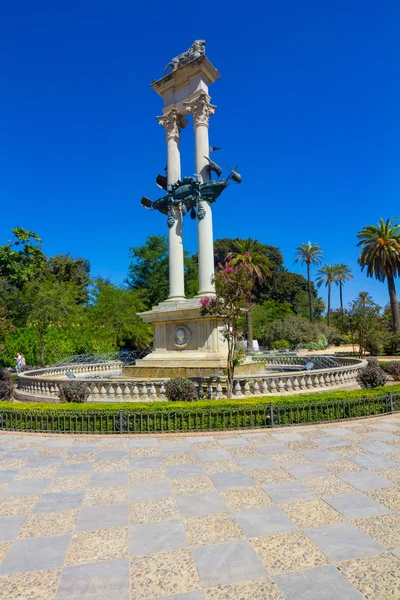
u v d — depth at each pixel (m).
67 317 31.73
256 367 16.47
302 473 5.86
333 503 4.82
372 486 5.30
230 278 11.62
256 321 53.41
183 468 6.28
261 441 7.68
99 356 31.92
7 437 8.55
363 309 38.44
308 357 22.30
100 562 3.72
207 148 17.61
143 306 38.62
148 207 18.81
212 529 4.28
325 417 9.27
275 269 72.31
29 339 30.36
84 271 64.94
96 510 4.83
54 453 7.31
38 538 4.20
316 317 78.44
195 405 9.10
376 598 3.11
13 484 5.76
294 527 4.27
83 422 8.83
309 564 3.59
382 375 12.75
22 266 29.25
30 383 14.65
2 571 3.62
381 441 7.42
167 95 19.27
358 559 3.64
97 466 6.50
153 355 16.80
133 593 3.26
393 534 4.06
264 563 3.62
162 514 4.68
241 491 5.28
